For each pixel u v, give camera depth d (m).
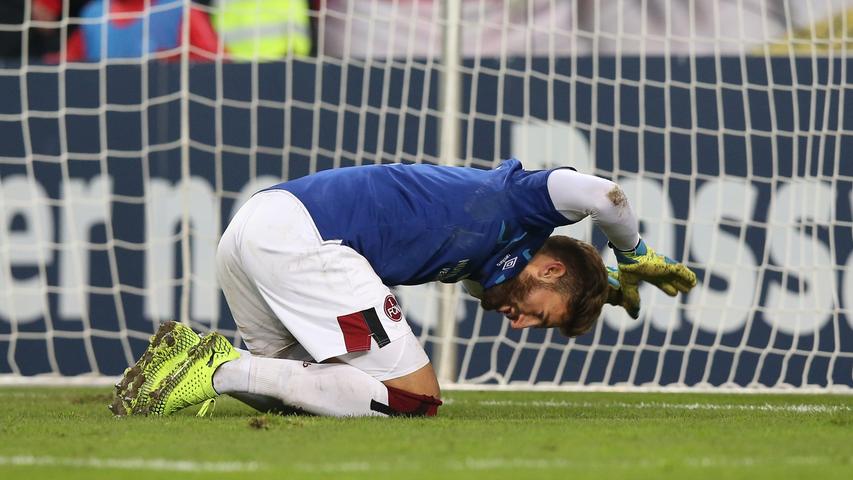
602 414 12.96
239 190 22.34
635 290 11.65
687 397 18.09
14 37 29.03
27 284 22.05
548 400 16.98
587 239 20.95
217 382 10.84
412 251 10.94
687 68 21.94
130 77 22.47
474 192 10.94
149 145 22.31
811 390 20.22
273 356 11.80
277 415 10.81
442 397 17.58
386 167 11.34
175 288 22.02
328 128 22.41
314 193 11.09
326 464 7.36
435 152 22.38
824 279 21.28
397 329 10.76
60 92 22.42
